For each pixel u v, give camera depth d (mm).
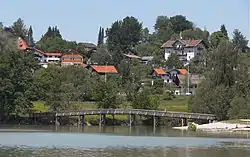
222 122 148875
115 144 91938
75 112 162625
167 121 172125
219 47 164750
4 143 91062
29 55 175125
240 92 158375
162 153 78250
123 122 170000
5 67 158125
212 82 163125
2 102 157750
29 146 86062
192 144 93750
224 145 92250
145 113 161000
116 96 181125
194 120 166000
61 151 79125
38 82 165875
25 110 159875
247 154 78375
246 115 153250
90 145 89375
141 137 110500
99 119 169125
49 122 165125
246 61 181750
